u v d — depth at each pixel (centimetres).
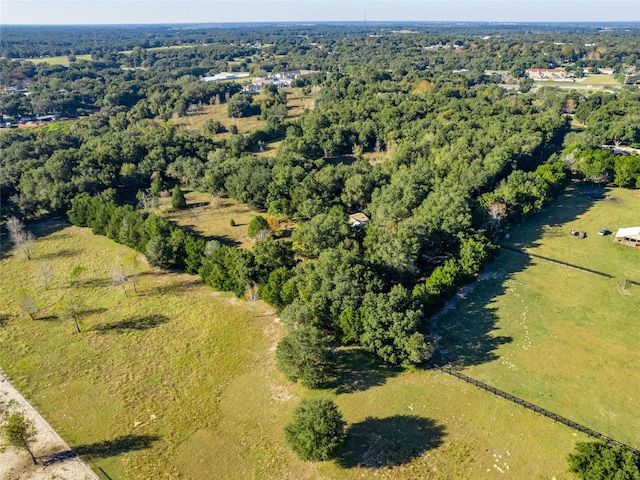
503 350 5888
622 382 5347
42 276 7719
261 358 5875
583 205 10419
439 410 5000
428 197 8912
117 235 9031
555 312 6631
